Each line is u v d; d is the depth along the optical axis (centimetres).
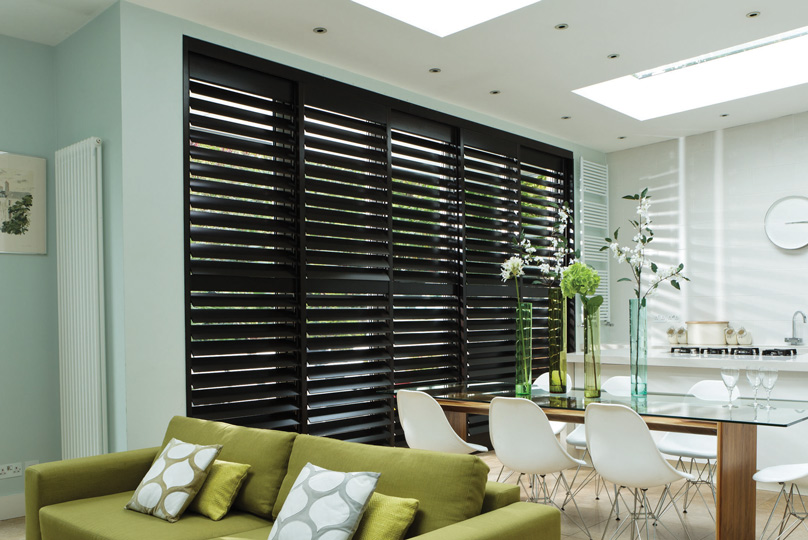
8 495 402
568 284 375
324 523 223
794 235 595
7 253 409
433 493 234
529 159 645
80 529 267
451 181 562
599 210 707
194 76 405
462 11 412
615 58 463
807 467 310
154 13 385
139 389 371
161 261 382
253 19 399
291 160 451
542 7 385
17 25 402
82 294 388
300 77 453
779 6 388
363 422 486
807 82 512
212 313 410
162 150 386
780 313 603
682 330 645
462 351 554
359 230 487
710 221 648
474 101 555
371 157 497
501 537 212
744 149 627
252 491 281
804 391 434
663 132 651
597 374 367
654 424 346
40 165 423
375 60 465
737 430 316
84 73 401
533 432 332
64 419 414
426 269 529
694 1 380
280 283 439
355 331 481
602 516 397
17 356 410
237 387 425
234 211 417
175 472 284
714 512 405
